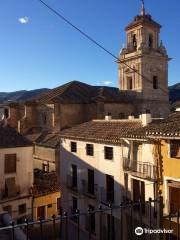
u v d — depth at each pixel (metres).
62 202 36.19
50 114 47.66
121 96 52.44
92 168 31.50
